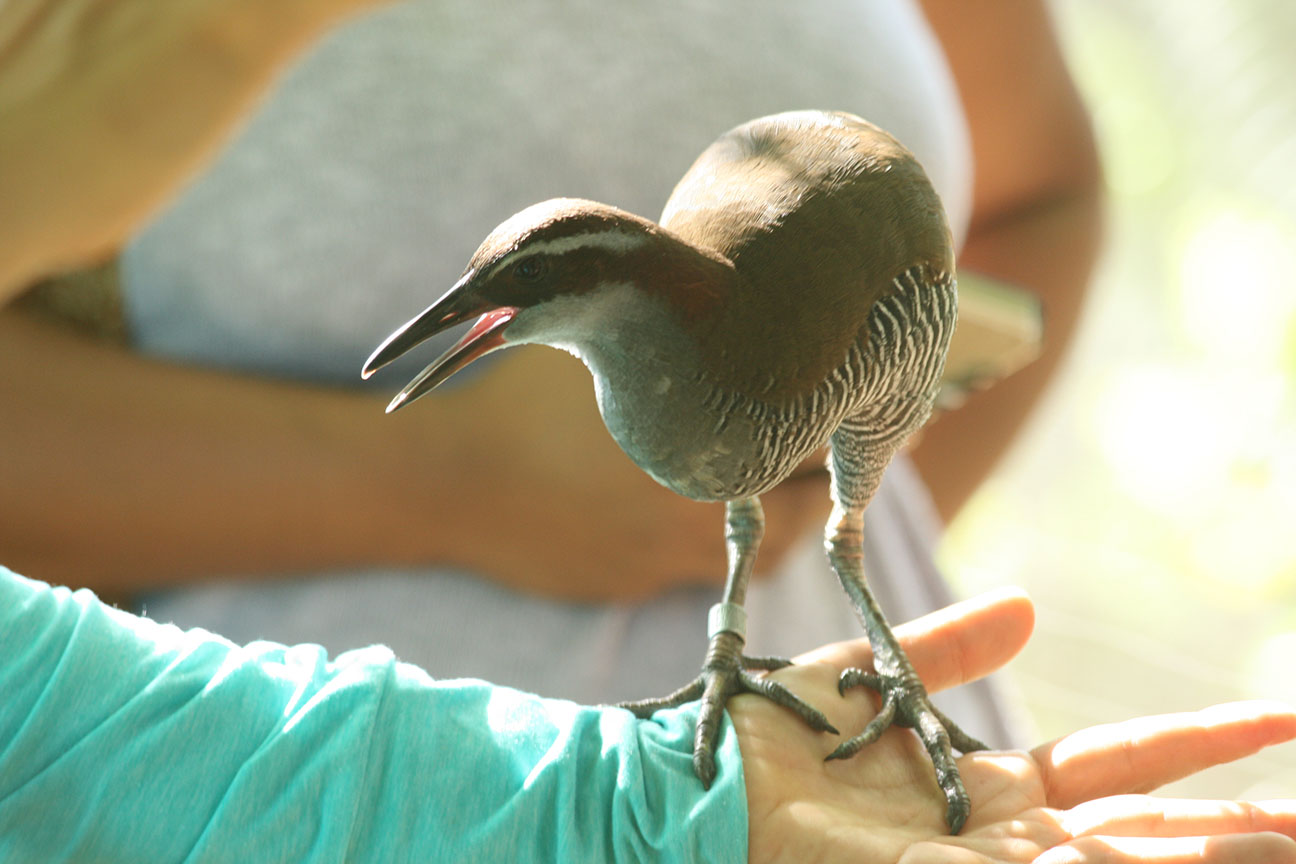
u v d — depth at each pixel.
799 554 3.02
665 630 2.85
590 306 1.63
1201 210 8.48
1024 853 1.74
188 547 2.69
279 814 1.60
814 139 1.79
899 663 2.00
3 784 1.55
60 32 2.27
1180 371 8.31
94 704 1.62
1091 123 4.67
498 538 2.76
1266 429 7.87
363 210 2.71
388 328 2.78
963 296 2.55
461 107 2.71
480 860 1.64
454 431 2.75
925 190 1.79
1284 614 7.19
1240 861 1.59
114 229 2.34
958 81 4.26
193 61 2.24
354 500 2.69
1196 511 7.79
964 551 7.64
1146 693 5.62
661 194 2.79
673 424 1.71
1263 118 8.28
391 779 1.69
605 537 2.76
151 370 2.75
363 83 2.71
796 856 1.74
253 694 1.71
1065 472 8.09
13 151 2.21
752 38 2.88
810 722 1.92
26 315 2.80
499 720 1.81
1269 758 5.32
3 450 2.61
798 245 1.69
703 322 1.66
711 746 1.85
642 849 1.70
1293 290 8.20
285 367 2.85
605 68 2.76
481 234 2.73
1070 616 7.36
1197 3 8.39
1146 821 1.79
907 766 1.96
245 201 2.72
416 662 2.70
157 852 1.58
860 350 1.73
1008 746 3.34
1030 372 4.52
